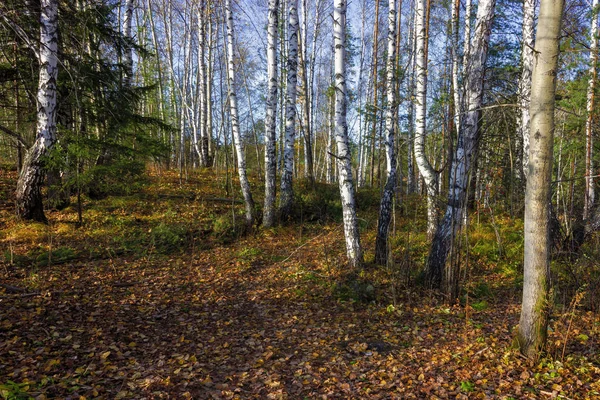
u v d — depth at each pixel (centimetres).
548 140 408
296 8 1204
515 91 990
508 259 928
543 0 399
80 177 964
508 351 470
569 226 888
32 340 474
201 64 2089
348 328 593
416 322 615
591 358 461
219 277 816
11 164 1705
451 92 1416
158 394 393
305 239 1142
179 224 1134
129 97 1195
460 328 582
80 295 643
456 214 711
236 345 531
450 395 398
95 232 1002
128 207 1234
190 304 668
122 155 1088
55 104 1003
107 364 444
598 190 1364
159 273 811
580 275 682
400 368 463
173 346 514
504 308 670
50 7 966
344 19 773
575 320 573
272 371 459
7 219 998
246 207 1211
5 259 757
